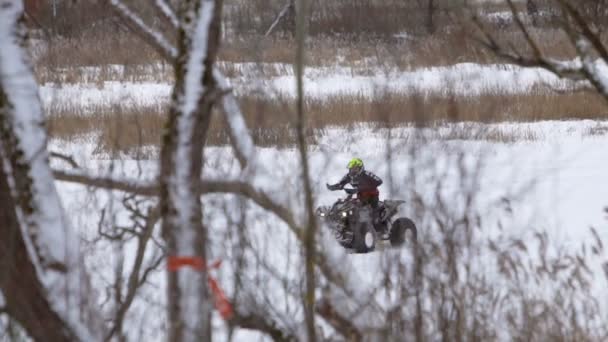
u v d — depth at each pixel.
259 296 13.13
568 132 70.06
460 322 13.95
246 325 12.95
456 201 14.11
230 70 14.93
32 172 12.84
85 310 12.95
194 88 12.21
